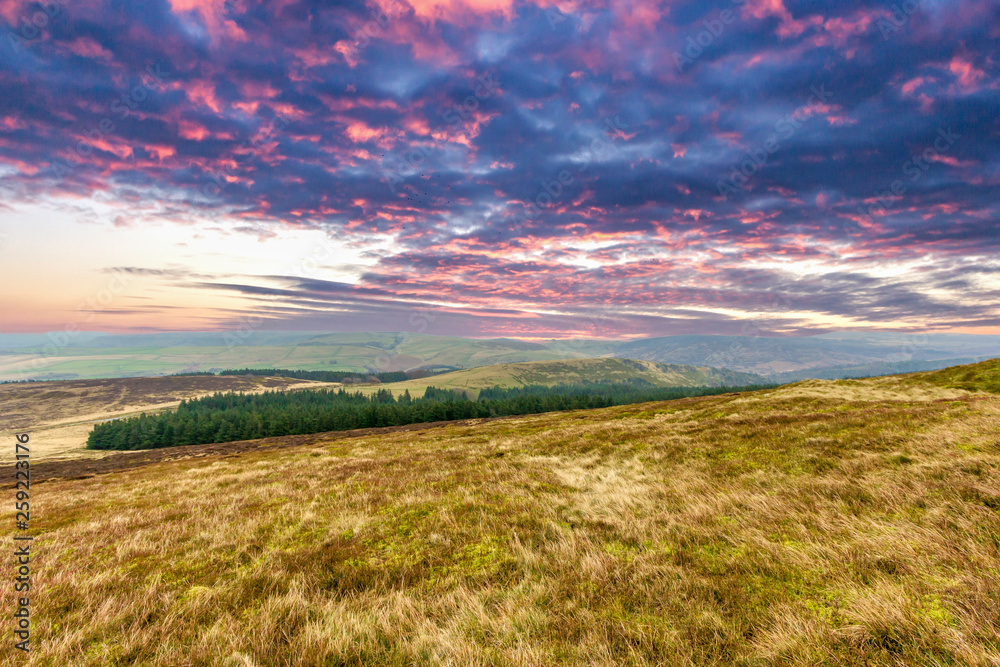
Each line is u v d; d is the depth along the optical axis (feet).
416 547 27.04
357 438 179.22
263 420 336.49
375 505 38.50
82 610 20.30
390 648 16.29
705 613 16.11
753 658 13.56
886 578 16.99
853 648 13.24
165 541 32.01
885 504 25.36
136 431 344.08
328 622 17.79
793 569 18.93
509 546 25.62
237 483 62.64
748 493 30.89
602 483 41.39
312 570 24.11
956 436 38.06
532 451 68.03
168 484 70.59
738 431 56.34
